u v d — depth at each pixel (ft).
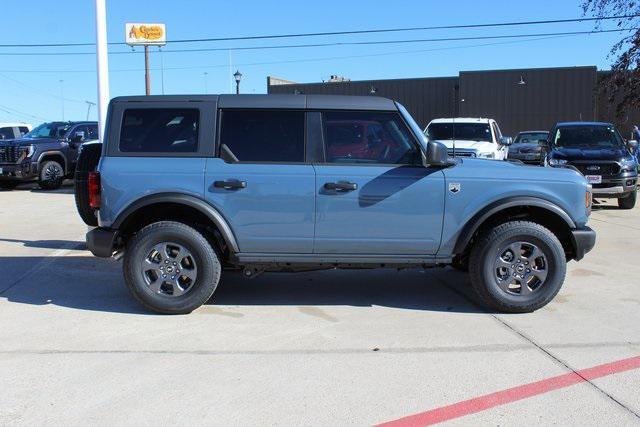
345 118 18.16
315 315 18.44
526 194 18.01
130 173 17.78
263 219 17.85
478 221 17.93
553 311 18.76
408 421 11.62
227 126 18.15
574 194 18.20
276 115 18.17
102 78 32.40
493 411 12.04
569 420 11.68
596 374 13.87
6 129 77.87
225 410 12.05
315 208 17.80
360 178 17.76
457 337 16.38
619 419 11.72
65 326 17.19
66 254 27.43
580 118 108.27
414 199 17.85
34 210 42.06
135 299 18.78
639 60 60.34
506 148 56.03
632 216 40.32
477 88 112.68
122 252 19.48
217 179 17.72
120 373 13.84
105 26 32.27
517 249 18.22
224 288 21.70
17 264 25.29
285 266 18.58
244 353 15.15
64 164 57.52
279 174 17.74
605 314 18.43
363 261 18.24
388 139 18.17
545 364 14.44
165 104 18.21
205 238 18.08
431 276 23.68
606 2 60.90
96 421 11.59
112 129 18.21
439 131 49.96
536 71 109.70
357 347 15.61
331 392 12.89
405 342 15.98
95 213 19.29
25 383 13.26
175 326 17.28
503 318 18.10
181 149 18.08
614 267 24.81
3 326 17.16
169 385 13.21
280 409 12.10
